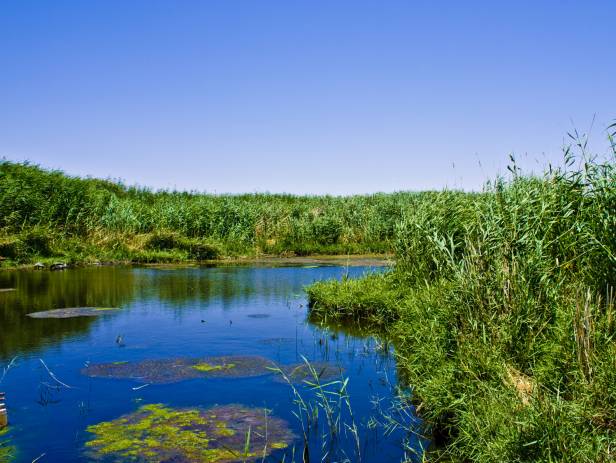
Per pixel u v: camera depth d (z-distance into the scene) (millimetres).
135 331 7863
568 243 5746
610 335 4355
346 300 8664
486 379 4430
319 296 9172
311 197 28562
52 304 9820
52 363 6281
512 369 4332
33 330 7840
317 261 17672
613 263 5195
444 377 4648
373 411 4938
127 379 5727
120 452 4074
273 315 9086
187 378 5773
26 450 4094
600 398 3576
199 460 3971
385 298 8359
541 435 3260
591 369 3779
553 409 3426
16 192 16125
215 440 4297
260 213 21578
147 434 4387
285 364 6309
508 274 5156
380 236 21500
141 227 18953
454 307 5508
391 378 5820
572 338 4293
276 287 12047
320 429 4559
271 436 4398
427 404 4621
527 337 4684
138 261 16875
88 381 5660
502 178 7039
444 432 4453
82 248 16578
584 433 3326
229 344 7176
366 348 6977
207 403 5070
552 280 5469
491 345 4691
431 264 8406
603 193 5652
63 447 4148
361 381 5734
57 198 17250
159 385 5547
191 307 9727
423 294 6906
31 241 15586
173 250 17781
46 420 4648
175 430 4465
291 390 5441
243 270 15109
